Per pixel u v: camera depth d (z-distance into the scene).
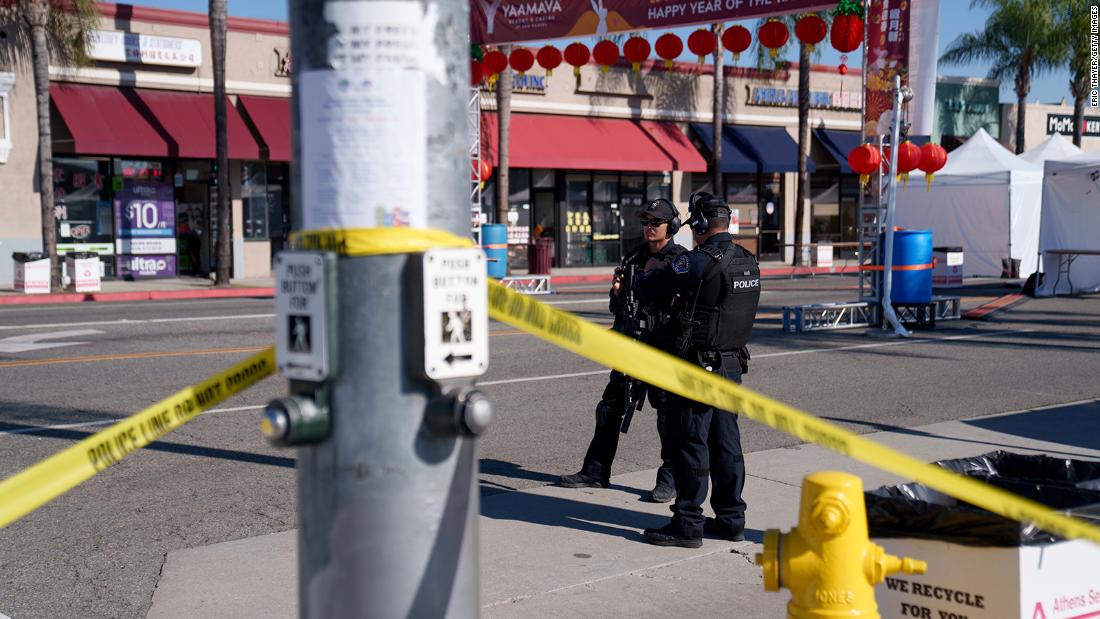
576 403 14.04
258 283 34.69
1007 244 38.34
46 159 29.97
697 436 7.76
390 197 2.63
